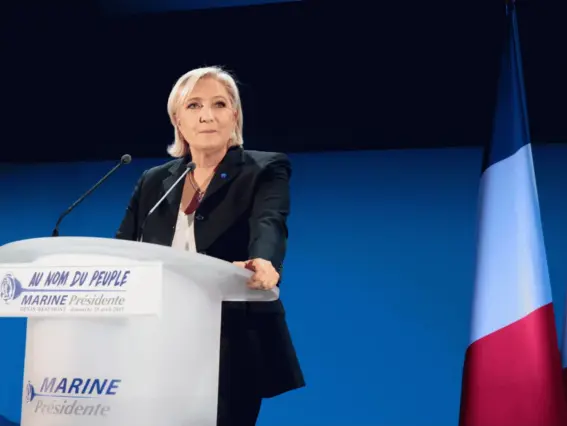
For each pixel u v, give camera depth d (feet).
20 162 36.29
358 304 31.30
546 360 23.47
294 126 33.12
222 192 17.07
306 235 32.53
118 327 13.07
